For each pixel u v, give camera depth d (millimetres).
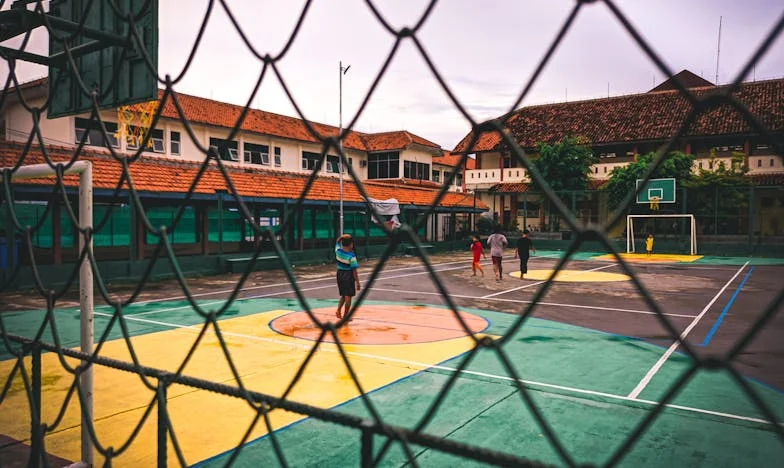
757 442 4578
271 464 4090
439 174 47906
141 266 17734
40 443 2062
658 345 8328
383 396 5723
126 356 7453
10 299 13031
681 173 33000
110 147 1662
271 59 1250
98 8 2539
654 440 4617
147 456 4191
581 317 10984
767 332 9516
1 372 6512
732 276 19844
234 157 33312
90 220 2641
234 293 1386
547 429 881
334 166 40312
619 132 37562
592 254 32844
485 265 25047
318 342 1252
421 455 4324
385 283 17484
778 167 32312
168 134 29578
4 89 2176
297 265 23875
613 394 5867
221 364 7000
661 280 18406
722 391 5965
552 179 36688
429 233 38938
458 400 5594
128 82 2426
